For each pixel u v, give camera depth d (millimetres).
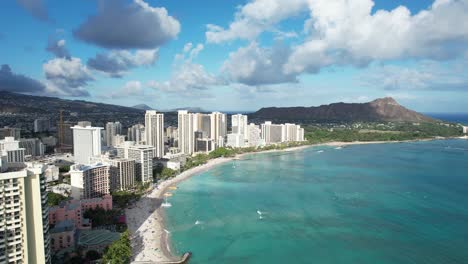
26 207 138875
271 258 196625
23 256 139000
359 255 199375
